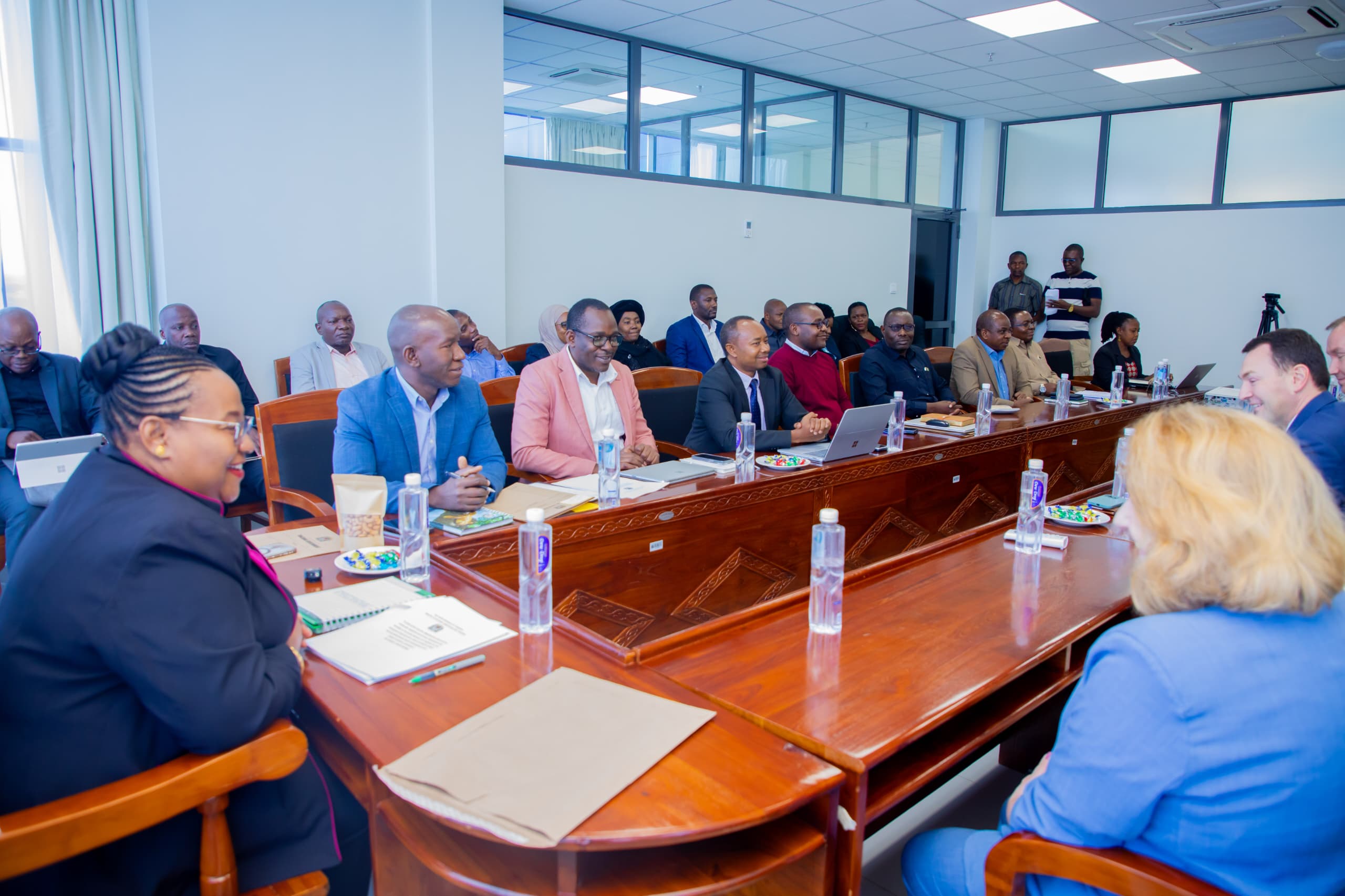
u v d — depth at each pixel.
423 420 2.29
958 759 1.29
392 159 4.50
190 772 0.94
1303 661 0.86
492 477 2.36
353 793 1.26
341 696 1.15
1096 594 1.67
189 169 3.87
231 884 1.03
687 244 6.24
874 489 3.03
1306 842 0.85
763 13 5.05
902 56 5.98
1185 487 0.91
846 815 1.04
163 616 0.96
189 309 3.59
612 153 5.79
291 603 1.24
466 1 4.57
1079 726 0.92
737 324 3.24
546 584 1.38
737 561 2.55
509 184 5.20
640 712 1.11
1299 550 0.86
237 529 1.12
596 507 2.17
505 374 4.66
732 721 1.11
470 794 0.92
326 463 2.53
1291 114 6.96
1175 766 0.85
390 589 1.52
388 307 4.59
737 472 2.62
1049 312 8.05
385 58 4.41
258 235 4.10
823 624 1.44
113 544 0.96
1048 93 7.11
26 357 3.21
